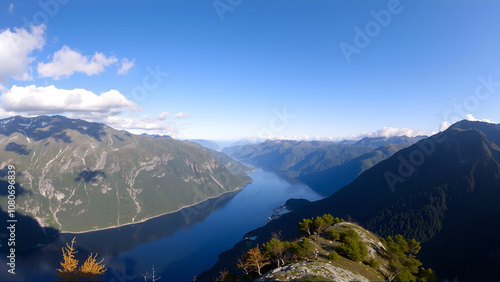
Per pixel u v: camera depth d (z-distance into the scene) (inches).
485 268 5418.3
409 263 2785.4
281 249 2529.5
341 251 2610.7
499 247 5620.1
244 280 2482.8
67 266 1706.4
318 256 2459.4
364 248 2691.9
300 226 3420.3
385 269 2640.3
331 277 1820.9
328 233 3243.1
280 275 1889.8
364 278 2052.2
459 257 6008.9
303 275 1818.4
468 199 7800.2
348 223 3774.6
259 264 2484.0
